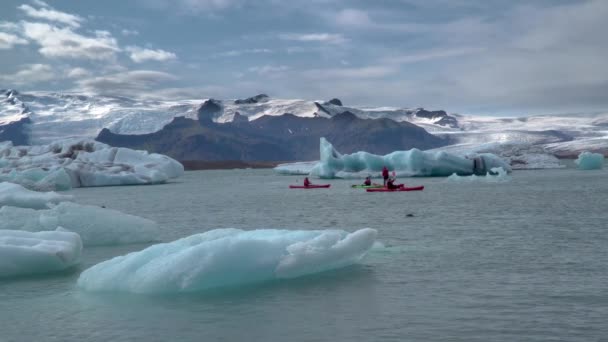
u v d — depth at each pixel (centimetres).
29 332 942
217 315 1005
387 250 1655
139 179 8119
